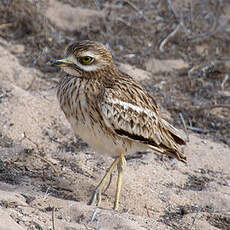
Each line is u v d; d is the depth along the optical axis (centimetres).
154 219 912
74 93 892
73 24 1555
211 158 1133
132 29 1573
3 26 1487
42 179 978
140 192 985
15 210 812
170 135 986
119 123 903
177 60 1499
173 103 1312
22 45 1438
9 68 1318
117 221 827
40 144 1091
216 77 1453
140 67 1441
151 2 1738
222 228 923
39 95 1237
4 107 1168
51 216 827
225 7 1786
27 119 1148
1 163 1005
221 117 1288
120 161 945
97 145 937
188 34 1596
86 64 895
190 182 1046
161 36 1572
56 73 1352
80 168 1035
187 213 944
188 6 1742
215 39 1617
